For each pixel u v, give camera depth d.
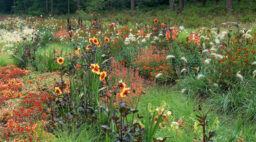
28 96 5.94
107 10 43.66
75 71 6.18
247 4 27.06
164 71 7.68
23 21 21.80
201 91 6.63
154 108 5.31
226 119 5.34
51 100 5.61
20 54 9.47
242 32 8.84
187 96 6.37
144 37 10.91
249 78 6.49
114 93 4.11
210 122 4.79
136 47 9.84
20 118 4.77
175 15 26.75
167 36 9.25
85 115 4.62
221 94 6.31
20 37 11.82
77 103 4.67
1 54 10.18
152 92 6.34
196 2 38.53
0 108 5.48
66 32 14.49
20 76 7.94
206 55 7.56
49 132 4.48
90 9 24.89
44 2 47.06
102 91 5.27
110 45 9.85
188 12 27.66
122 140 3.47
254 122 5.11
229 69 6.66
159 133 4.29
